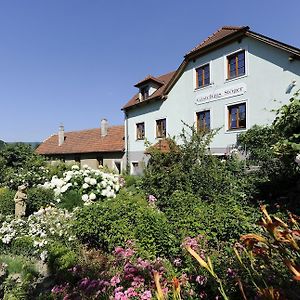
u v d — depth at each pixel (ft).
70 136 113.80
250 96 47.32
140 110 73.97
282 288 4.87
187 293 10.63
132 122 76.95
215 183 27.14
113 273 13.25
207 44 54.24
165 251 16.39
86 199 32.40
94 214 20.08
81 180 34.94
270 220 4.11
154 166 32.01
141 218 18.89
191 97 59.62
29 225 25.05
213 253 13.28
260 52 45.78
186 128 60.54
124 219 19.13
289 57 41.27
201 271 11.32
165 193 27.66
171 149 32.40
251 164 39.86
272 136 38.29
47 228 23.06
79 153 96.68
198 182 27.66
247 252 5.49
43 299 12.53
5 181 52.01
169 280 11.43
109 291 11.60
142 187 31.19
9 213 33.81
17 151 66.39
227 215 18.78
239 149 47.83
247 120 47.62
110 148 84.74
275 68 43.60
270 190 28.14
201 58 57.26
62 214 26.32
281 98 42.83
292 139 22.71
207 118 56.59
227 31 54.24
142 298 10.07
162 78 79.87
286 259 3.78
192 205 21.15
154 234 16.99
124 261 14.14
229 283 9.24
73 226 20.85
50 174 56.85
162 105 66.69
